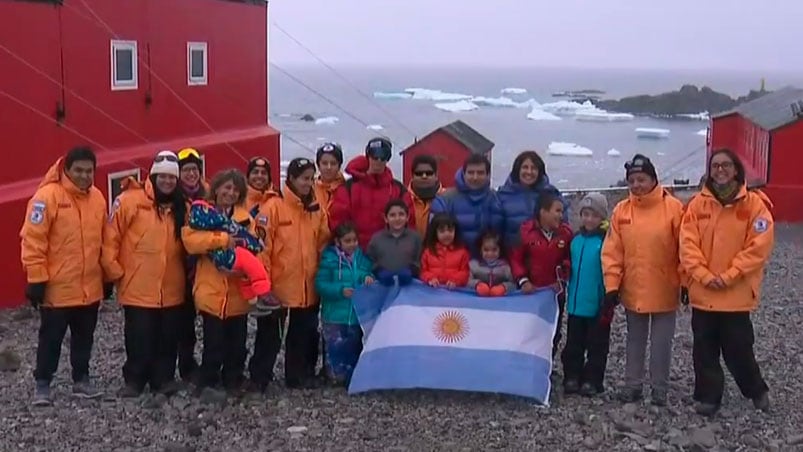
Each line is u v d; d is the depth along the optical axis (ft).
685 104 396.37
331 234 26.89
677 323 40.34
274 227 25.90
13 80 39.37
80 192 24.30
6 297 38.70
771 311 43.57
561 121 321.32
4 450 21.85
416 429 23.66
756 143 88.74
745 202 24.22
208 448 22.12
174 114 53.52
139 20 49.34
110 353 32.09
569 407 25.53
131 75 48.80
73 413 24.36
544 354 25.95
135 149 48.98
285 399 25.77
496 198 27.14
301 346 26.96
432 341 26.20
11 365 29.58
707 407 24.95
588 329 26.58
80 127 44.19
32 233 23.72
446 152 86.43
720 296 24.52
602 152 205.87
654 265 25.17
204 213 24.20
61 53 42.57
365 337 26.76
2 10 38.58
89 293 24.73
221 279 24.86
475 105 397.60
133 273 24.89
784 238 70.23
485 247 26.84
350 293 26.58
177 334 25.77
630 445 22.61
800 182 79.05
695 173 152.35
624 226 25.41
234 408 24.84
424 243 27.43
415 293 26.84
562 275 26.84
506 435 23.29
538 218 26.48
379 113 297.74
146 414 24.26
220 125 59.52
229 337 25.53
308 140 183.32
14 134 39.55
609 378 29.66
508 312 26.37
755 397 25.59
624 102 415.03
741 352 25.00
